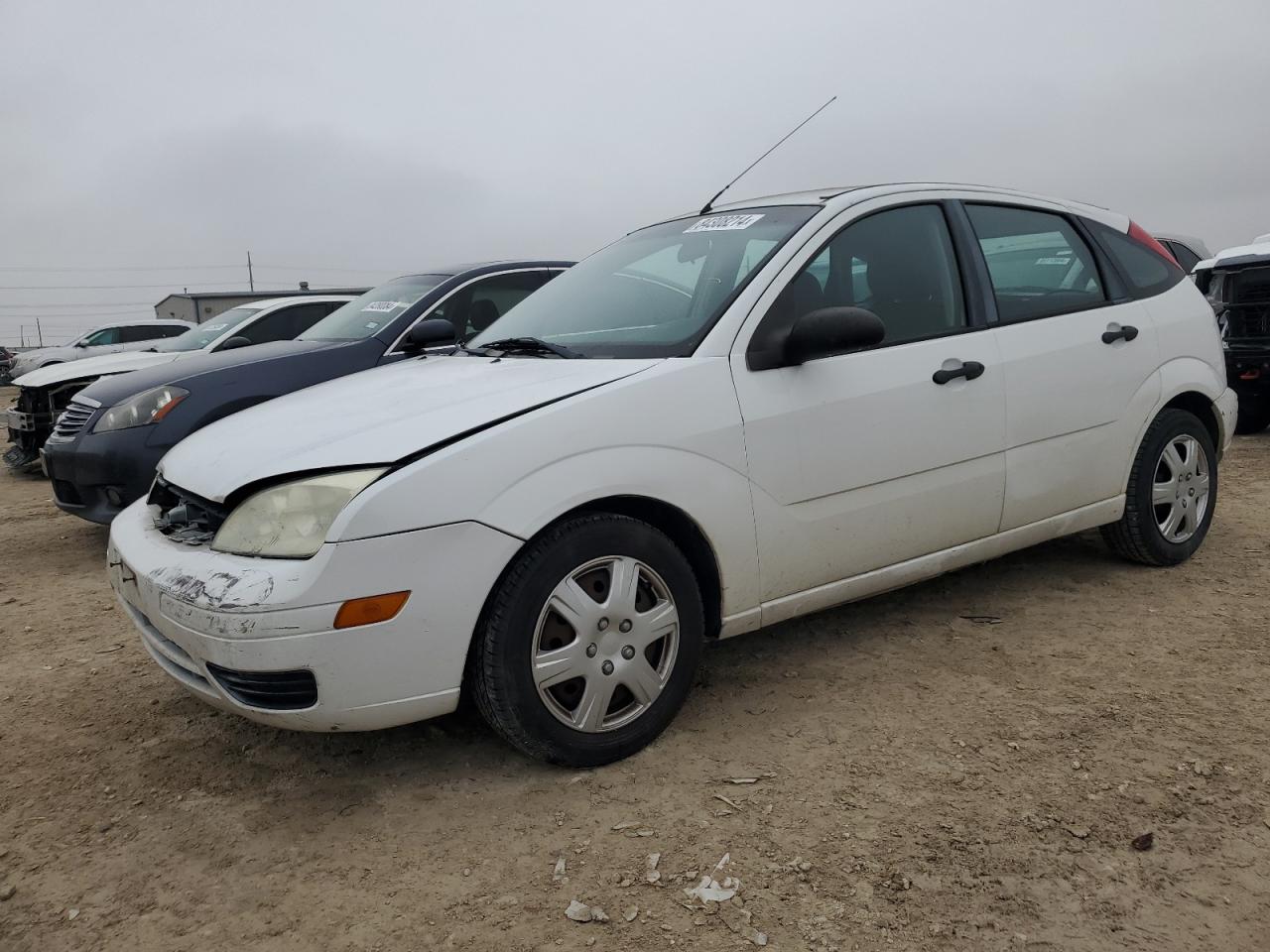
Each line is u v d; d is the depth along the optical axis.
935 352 3.40
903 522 3.32
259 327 8.19
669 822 2.47
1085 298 3.99
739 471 2.93
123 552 2.92
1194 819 2.39
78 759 3.01
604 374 2.87
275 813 2.63
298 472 2.56
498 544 2.51
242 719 3.26
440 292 6.19
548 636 2.65
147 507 3.21
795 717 3.04
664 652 2.88
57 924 2.19
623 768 2.77
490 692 2.58
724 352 2.99
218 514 2.73
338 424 2.78
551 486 2.58
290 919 2.17
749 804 2.54
